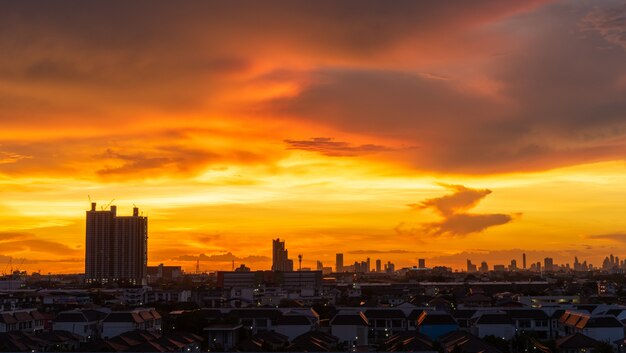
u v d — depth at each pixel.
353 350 183.38
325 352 170.38
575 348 171.00
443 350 176.75
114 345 172.25
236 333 197.75
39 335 189.50
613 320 190.00
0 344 171.25
